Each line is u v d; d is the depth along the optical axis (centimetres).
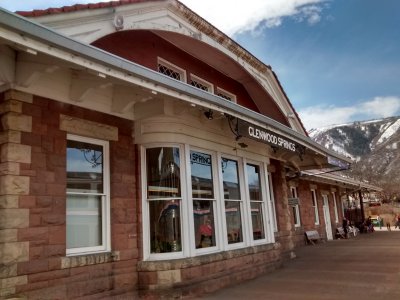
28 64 542
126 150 742
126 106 695
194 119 827
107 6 677
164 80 595
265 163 1103
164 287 705
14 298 513
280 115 1279
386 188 6556
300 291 770
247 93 1270
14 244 532
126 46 835
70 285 597
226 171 948
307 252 1527
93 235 671
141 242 733
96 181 688
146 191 760
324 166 1387
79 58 481
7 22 396
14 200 541
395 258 1230
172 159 780
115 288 669
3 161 548
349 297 704
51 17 579
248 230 965
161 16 823
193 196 819
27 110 578
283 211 1339
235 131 820
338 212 2633
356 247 1662
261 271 979
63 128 627
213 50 1001
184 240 761
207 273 790
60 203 603
